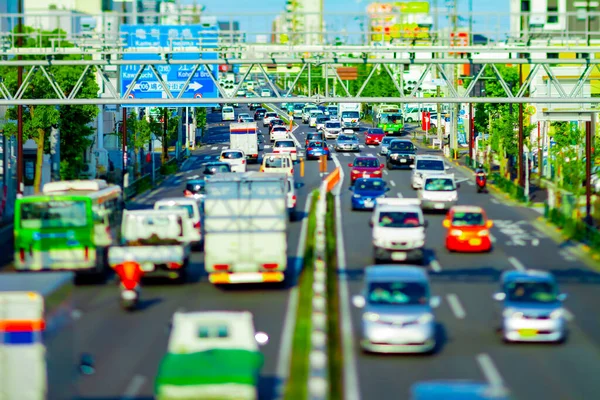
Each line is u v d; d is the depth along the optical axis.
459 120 150.25
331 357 33.19
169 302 45.41
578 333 38.69
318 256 51.19
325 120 181.88
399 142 115.25
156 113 122.00
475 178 96.06
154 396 29.77
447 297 45.91
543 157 105.38
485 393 22.73
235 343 29.20
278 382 31.08
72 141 99.75
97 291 48.84
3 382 24.19
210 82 72.81
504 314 36.72
